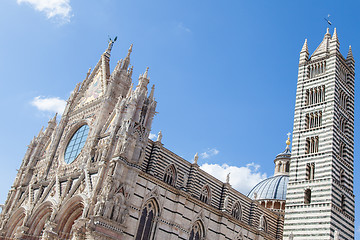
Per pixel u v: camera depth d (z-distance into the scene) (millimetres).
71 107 79812
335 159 71875
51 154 75438
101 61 79938
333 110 74875
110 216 53344
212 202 73062
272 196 102125
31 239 64938
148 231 60594
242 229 75938
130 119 59656
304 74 83625
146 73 65250
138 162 59000
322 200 69000
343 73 82562
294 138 78062
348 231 69812
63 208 60656
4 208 76938
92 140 65312
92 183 59375
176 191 65000
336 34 83438
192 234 67500
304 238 68375
